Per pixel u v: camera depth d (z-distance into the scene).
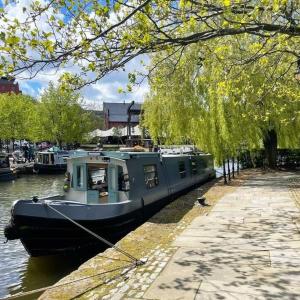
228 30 7.19
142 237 10.61
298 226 10.85
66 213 12.06
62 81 6.89
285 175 26.88
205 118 23.91
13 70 5.82
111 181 14.37
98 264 8.38
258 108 18.42
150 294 6.35
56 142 67.81
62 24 6.09
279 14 7.57
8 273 11.74
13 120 64.50
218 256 8.27
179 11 7.11
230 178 25.42
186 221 12.19
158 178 17.09
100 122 94.19
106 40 6.46
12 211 11.64
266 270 7.29
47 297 6.68
